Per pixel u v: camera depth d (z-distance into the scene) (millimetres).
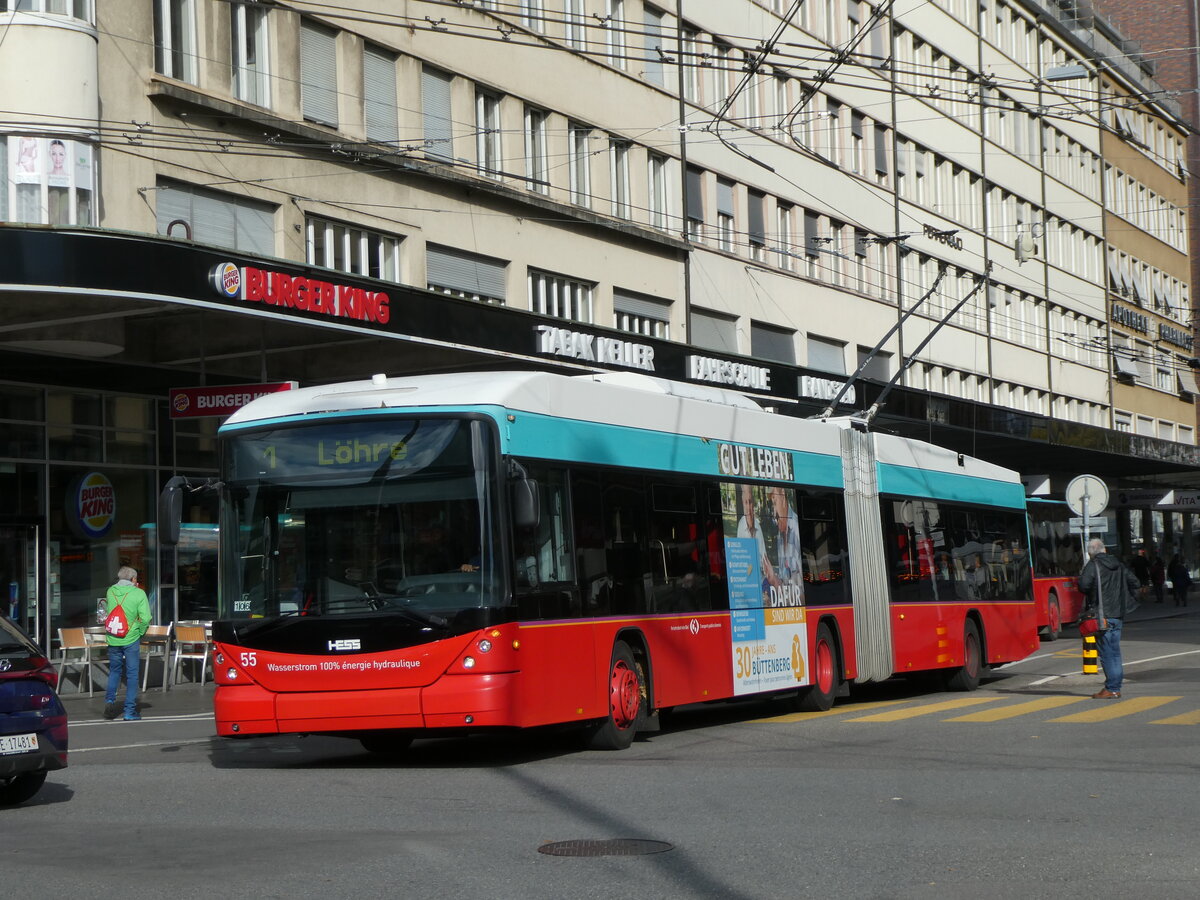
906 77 50219
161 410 24953
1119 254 69312
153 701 22375
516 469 12844
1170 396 74250
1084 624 19438
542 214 31688
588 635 13805
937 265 51969
